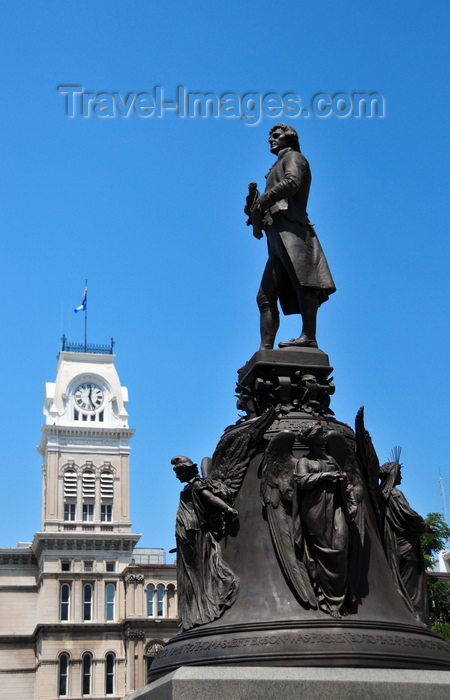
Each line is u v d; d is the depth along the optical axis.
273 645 6.12
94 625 67.56
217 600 6.70
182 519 7.19
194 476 7.41
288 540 6.71
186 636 6.68
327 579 6.46
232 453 7.25
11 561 74.19
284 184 7.86
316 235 8.11
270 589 6.59
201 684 5.62
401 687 5.73
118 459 75.38
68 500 73.31
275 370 7.60
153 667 6.84
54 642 67.19
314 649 6.05
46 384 77.44
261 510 6.97
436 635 6.70
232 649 6.20
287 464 6.95
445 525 22.67
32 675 71.19
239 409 7.88
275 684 5.65
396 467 7.59
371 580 6.79
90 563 70.56
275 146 8.36
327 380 7.71
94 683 66.44
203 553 6.98
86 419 76.19
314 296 7.92
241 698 5.60
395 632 6.36
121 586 69.44
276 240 8.02
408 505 7.35
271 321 8.12
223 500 7.06
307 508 6.61
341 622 6.26
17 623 72.69
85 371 77.56
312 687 5.66
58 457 74.38
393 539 7.28
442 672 5.96
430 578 22.66
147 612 67.38
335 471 6.68
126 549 71.38
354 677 5.75
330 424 7.36
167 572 68.44
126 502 74.00
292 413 7.38
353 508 6.79
